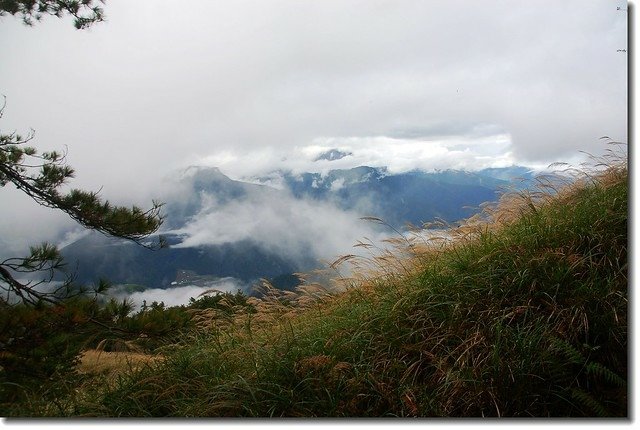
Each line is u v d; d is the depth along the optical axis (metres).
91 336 5.80
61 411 3.95
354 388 3.43
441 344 3.70
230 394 3.52
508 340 3.52
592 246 4.34
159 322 5.65
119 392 4.08
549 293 3.90
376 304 4.41
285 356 3.82
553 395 3.29
